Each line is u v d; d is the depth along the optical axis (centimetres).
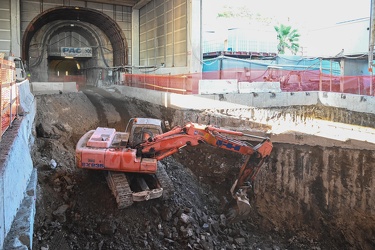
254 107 2025
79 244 1021
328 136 1600
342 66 2923
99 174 1315
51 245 978
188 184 1536
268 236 1476
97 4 3594
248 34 3212
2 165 666
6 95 931
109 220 1102
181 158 1753
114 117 2136
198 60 2545
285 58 3145
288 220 1625
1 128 828
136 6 3597
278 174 1706
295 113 2147
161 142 1252
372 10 1927
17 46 3200
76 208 1155
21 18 3303
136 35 3766
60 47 4156
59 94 2359
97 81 4144
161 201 1231
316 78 2806
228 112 1950
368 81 2512
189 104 1862
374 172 1473
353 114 1928
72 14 3762
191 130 1270
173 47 2847
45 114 1872
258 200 1659
